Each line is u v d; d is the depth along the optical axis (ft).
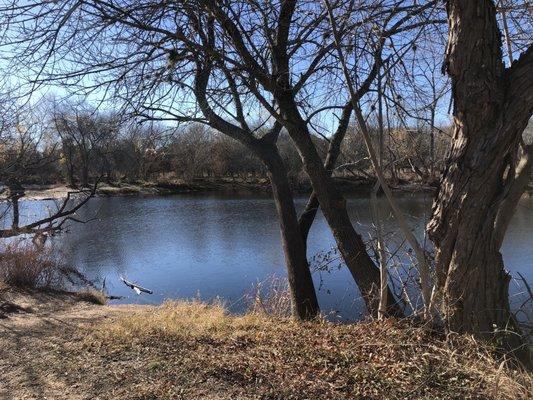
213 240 83.92
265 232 90.84
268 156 27.76
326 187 23.94
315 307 27.53
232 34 20.83
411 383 13.56
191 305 36.19
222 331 21.61
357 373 14.52
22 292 40.91
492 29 14.33
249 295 40.73
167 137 25.79
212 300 45.85
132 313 32.01
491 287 15.40
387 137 20.10
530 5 18.51
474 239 15.11
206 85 23.76
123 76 21.49
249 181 183.01
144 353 18.88
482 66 14.24
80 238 85.81
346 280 45.44
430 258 18.01
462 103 14.61
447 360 14.44
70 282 49.90
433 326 16.79
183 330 22.16
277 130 28.50
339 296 40.11
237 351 17.95
